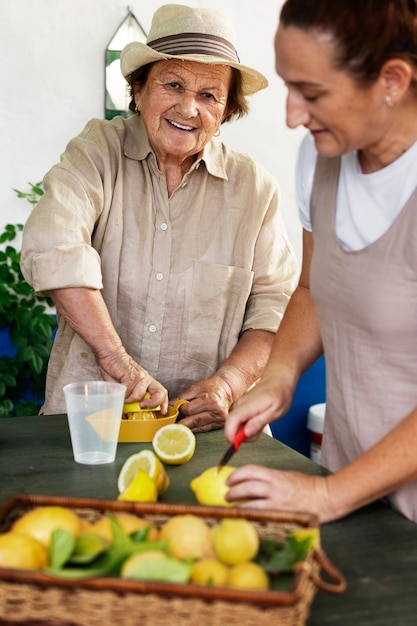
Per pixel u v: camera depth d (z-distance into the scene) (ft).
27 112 9.80
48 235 6.03
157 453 4.90
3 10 9.45
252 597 2.72
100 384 5.08
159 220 6.64
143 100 6.39
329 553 3.74
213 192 6.80
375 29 3.54
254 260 6.96
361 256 4.32
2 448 5.13
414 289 4.17
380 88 3.73
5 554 2.97
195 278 6.71
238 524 3.16
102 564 3.01
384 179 4.23
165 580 2.85
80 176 6.35
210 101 6.24
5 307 9.79
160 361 6.80
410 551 3.78
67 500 3.46
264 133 10.86
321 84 3.64
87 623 2.82
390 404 4.43
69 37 9.75
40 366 9.70
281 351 5.09
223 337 6.93
